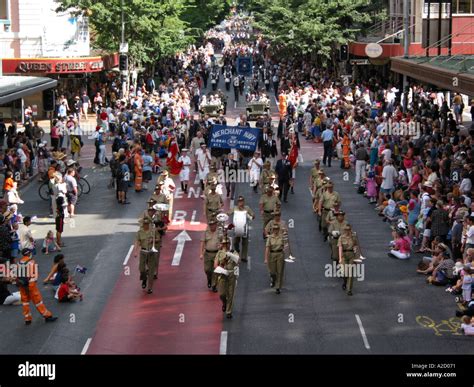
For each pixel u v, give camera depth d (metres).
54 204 32.44
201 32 95.94
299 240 29.62
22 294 21.72
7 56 62.56
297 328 21.33
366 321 21.81
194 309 22.78
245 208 27.00
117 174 35.44
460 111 48.84
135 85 67.75
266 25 78.50
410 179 34.00
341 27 74.62
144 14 65.56
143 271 24.02
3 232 26.00
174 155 40.50
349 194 37.06
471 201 27.48
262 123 47.97
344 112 50.03
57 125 47.25
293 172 38.09
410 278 25.36
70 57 61.84
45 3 62.84
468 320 21.12
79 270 25.36
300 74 77.00
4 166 38.94
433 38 52.31
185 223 32.03
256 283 25.00
